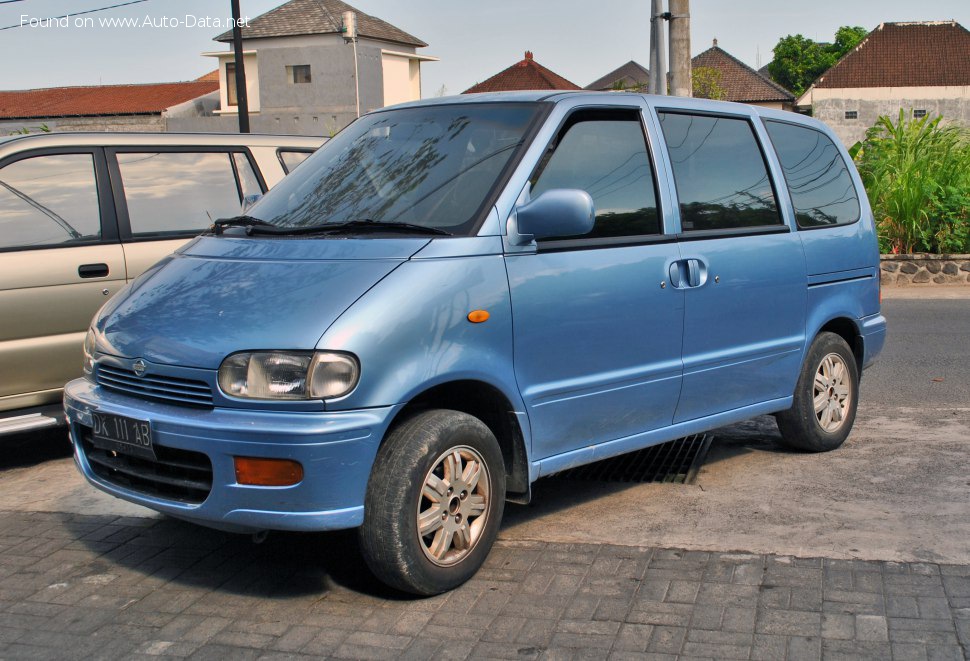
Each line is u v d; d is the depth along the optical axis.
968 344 9.63
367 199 4.41
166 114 51.66
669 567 4.11
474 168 4.30
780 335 5.38
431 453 3.75
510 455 4.21
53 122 54.12
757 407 5.37
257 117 46.81
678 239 4.77
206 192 6.65
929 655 3.30
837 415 5.90
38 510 5.14
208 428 3.59
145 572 4.25
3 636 3.65
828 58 84.06
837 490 5.12
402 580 3.74
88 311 5.95
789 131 5.77
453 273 3.87
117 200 6.20
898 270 14.64
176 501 3.80
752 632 3.50
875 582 3.89
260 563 4.32
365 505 3.68
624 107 4.74
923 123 16.84
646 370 4.60
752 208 5.27
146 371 3.84
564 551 4.34
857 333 6.04
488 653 3.41
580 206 3.96
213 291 3.98
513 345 4.05
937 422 6.59
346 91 45.25
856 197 6.17
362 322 3.61
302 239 4.17
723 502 4.97
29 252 5.78
